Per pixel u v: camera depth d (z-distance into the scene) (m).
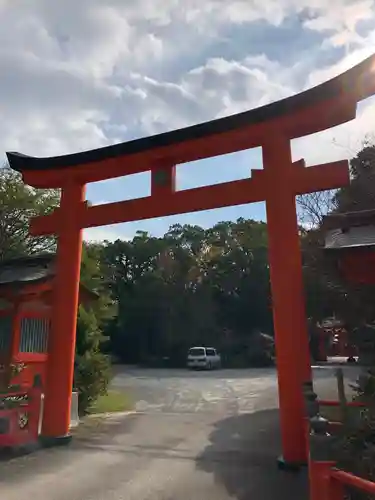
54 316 8.76
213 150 8.06
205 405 14.34
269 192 7.24
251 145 7.79
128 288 43.28
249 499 5.43
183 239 44.47
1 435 7.68
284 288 6.79
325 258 5.80
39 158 9.35
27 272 10.23
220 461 7.15
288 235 6.96
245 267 40.47
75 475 6.50
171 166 8.50
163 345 40.31
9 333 10.02
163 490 5.83
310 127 7.23
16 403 8.38
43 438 8.21
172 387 20.55
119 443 8.52
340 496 3.36
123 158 8.62
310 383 5.36
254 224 42.47
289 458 6.38
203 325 39.78
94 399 12.95
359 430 5.28
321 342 31.47
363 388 6.16
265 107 7.17
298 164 7.12
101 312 14.72
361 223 6.80
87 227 9.06
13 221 17.55
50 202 18.44
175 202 8.17
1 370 9.48
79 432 9.52
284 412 6.47
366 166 15.09
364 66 6.30
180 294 41.09
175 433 9.52
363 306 11.54
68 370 8.58
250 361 36.59
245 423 10.77
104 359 13.59
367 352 8.80
